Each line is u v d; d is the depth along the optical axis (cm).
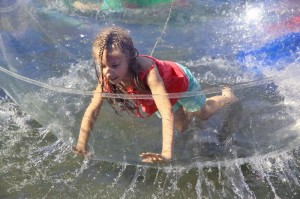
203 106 304
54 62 358
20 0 371
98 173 318
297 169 319
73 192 304
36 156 332
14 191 304
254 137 315
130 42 301
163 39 400
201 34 399
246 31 395
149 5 408
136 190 305
